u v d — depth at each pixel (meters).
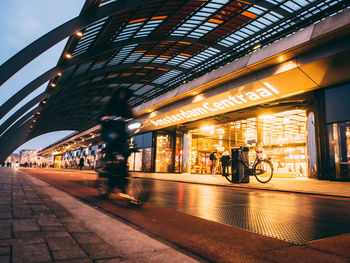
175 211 4.39
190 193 7.42
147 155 27.45
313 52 11.13
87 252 1.97
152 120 24.55
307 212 4.53
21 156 130.88
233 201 5.82
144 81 32.78
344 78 11.68
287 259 2.14
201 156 27.31
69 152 67.38
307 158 14.72
